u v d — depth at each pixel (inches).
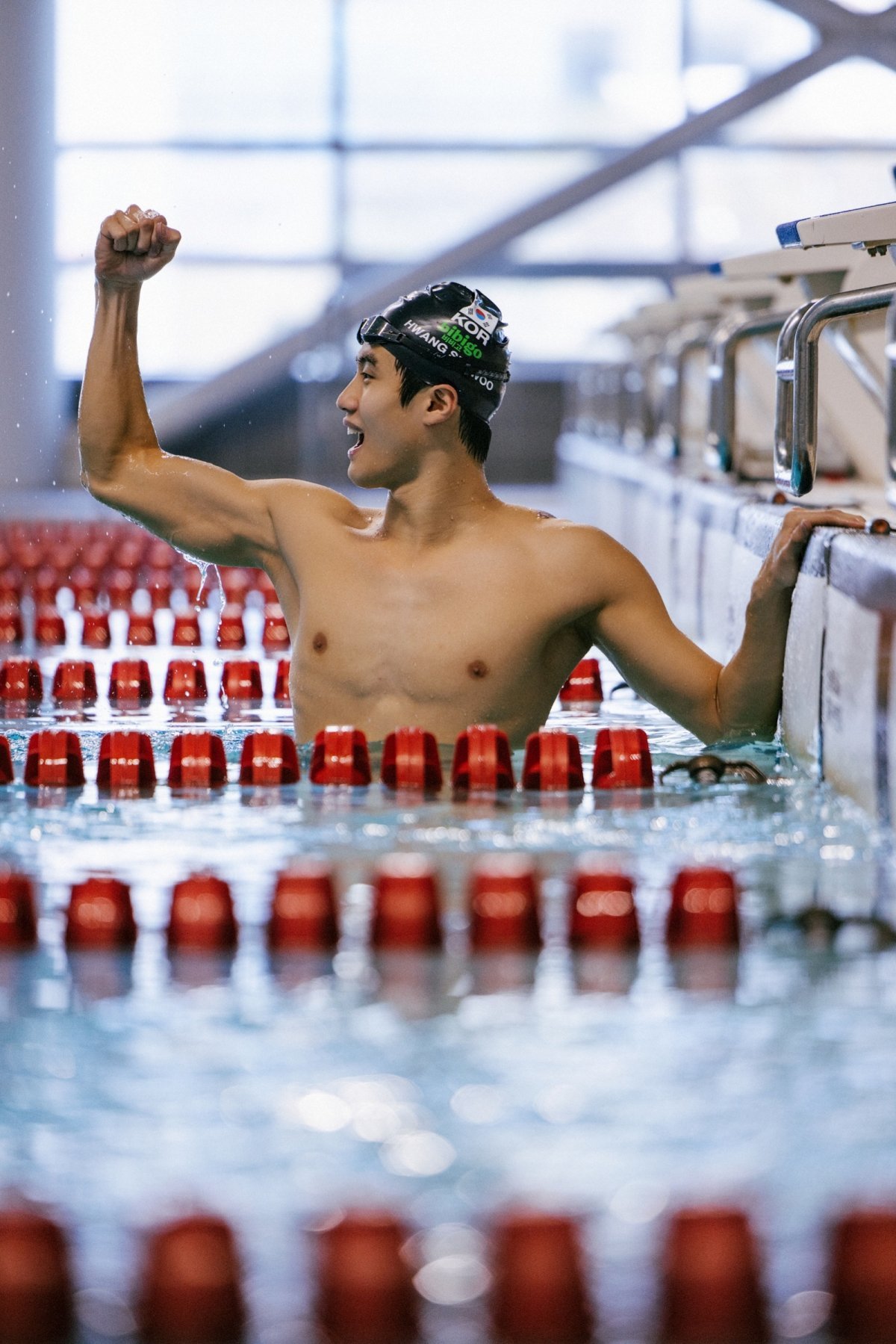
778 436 250.4
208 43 1045.2
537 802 208.5
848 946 149.6
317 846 184.2
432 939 151.2
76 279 1026.1
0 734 261.4
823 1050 123.3
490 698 229.9
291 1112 112.4
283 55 1050.7
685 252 1082.1
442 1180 103.3
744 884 170.6
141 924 156.7
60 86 1019.9
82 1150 107.0
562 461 989.2
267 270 1070.4
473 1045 124.8
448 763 227.6
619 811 203.5
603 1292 94.0
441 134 1066.7
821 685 223.0
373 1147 107.4
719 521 343.6
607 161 1031.0
